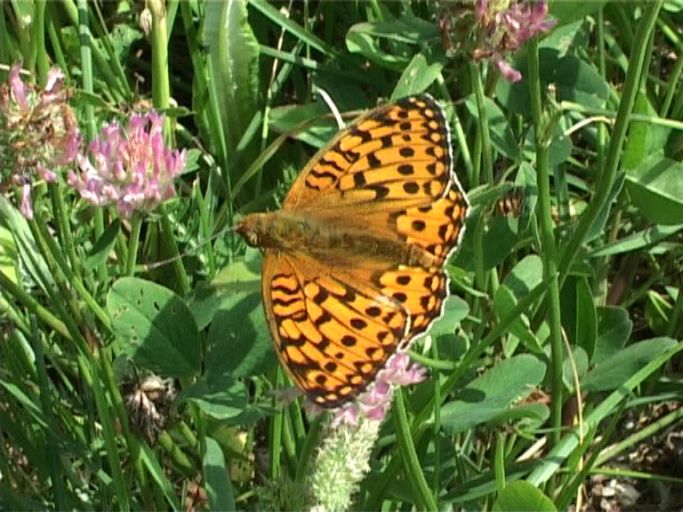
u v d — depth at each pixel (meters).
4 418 0.33
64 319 0.32
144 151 0.31
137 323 0.31
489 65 0.38
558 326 0.35
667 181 0.38
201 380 0.31
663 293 0.41
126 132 0.32
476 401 0.34
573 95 0.39
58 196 0.33
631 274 0.40
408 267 0.28
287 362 0.27
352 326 0.27
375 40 0.41
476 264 0.36
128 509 0.32
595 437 0.38
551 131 0.34
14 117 0.30
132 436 0.32
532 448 0.37
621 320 0.36
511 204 0.37
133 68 0.43
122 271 0.36
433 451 0.34
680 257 0.40
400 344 0.27
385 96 0.41
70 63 0.41
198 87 0.40
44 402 0.33
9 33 0.40
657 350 0.35
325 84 0.41
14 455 0.35
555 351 0.35
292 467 0.34
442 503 0.33
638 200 0.38
